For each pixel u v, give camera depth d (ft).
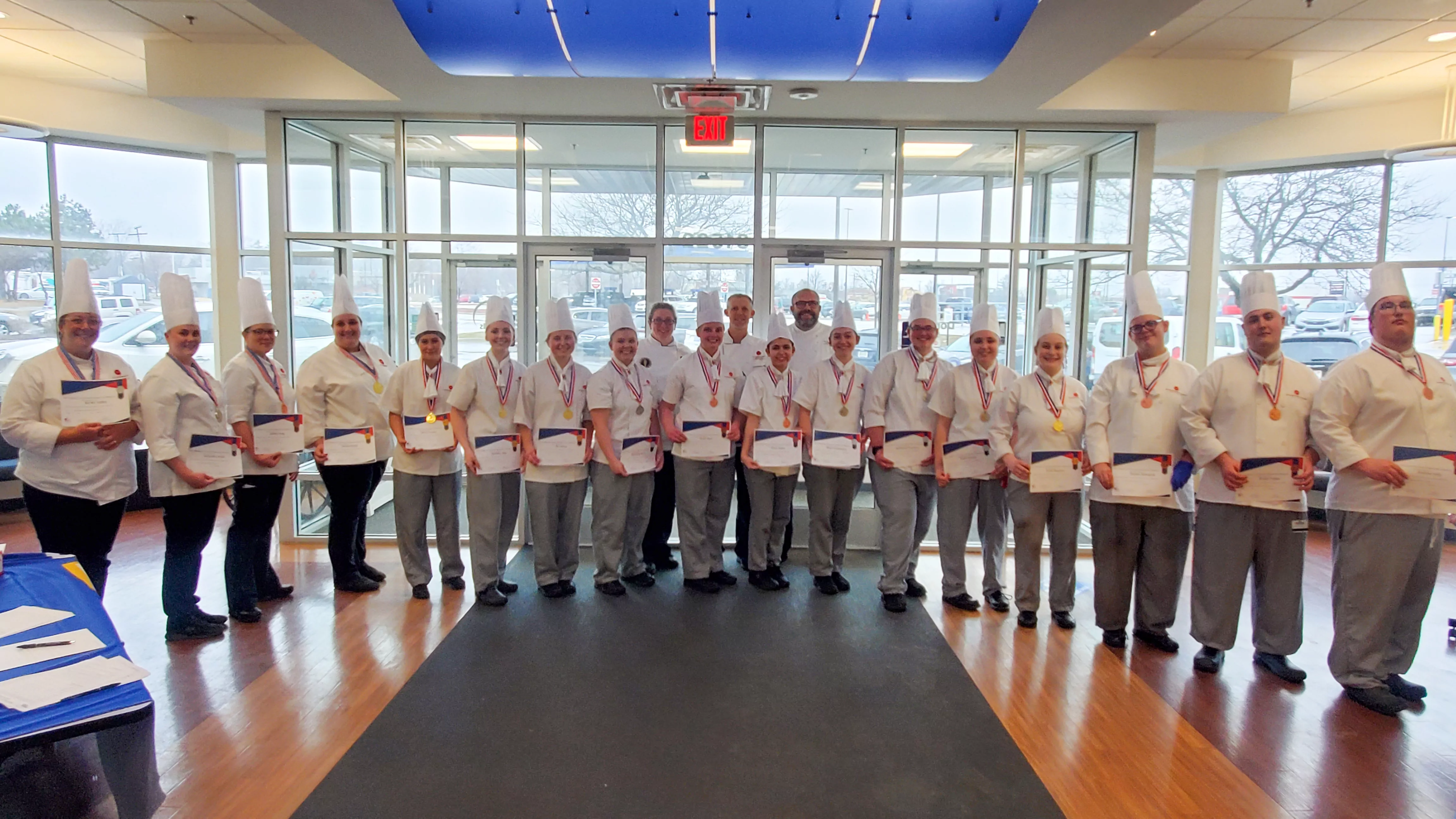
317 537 17.06
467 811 7.24
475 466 12.53
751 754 8.29
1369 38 14.90
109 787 6.23
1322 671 10.68
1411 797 7.69
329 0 10.37
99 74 17.99
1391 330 9.55
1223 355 22.72
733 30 11.34
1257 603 10.62
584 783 7.71
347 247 17.13
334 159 16.80
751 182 16.80
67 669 5.36
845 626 11.98
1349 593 9.75
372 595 13.37
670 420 13.47
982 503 13.23
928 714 9.21
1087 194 17.13
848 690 9.82
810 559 13.58
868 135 16.75
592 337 17.22
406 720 8.93
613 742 8.48
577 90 14.56
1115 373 11.37
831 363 13.20
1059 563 12.00
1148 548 11.30
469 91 14.70
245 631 11.66
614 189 16.87
